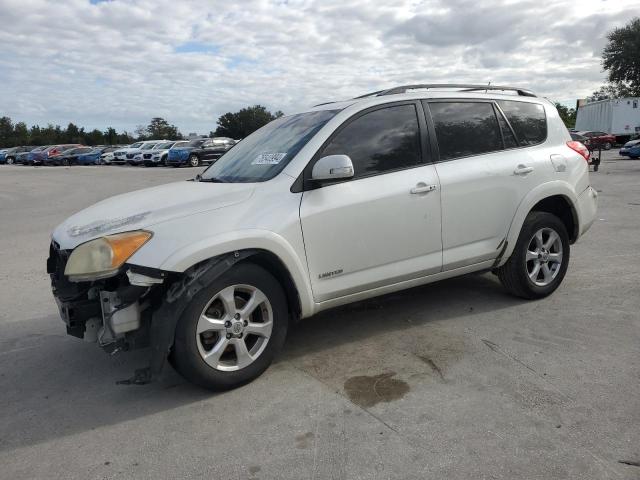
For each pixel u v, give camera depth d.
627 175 16.78
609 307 4.66
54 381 3.75
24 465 2.79
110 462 2.78
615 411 3.03
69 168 35.09
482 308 4.77
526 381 3.42
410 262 4.10
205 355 3.30
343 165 3.49
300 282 3.60
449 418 3.04
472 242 4.39
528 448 2.73
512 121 4.74
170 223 3.27
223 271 3.27
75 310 3.25
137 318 3.21
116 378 3.76
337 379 3.57
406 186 4.00
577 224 5.03
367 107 4.03
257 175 3.85
